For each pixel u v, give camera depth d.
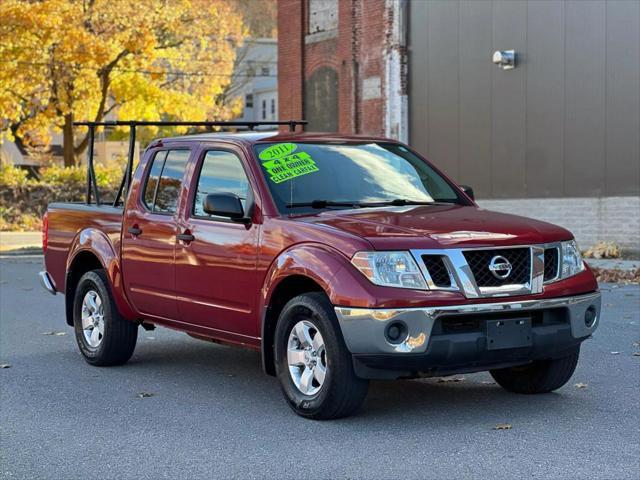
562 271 6.70
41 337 11.16
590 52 19.89
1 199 36.28
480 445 5.99
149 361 9.47
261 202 7.18
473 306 6.21
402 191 7.68
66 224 9.70
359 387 6.45
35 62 36.28
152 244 8.26
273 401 7.48
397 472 5.50
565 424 6.46
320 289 6.73
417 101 24.50
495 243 6.40
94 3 37.41
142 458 6.00
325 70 28.17
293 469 5.63
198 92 46.00
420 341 6.13
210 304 7.60
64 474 5.72
